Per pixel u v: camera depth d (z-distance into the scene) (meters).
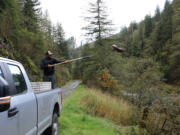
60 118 6.12
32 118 2.61
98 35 20.84
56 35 46.84
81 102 9.15
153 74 13.64
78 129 5.33
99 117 7.68
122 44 21.62
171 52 31.19
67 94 15.55
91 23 20.83
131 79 14.17
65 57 47.41
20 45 14.33
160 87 11.91
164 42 36.69
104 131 5.54
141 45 46.34
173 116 5.48
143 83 12.31
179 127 5.30
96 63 19.77
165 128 5.45
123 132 5.93
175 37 30.97
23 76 2.73
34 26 20.23
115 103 8.88
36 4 26.45
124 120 7.52
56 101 4.23
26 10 20.97
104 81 16.17
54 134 4.03
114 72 18.39
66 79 37.91
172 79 28.31
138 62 14.97
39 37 18.38
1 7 11.91
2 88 1.65
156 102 6.41
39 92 3.12
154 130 5.52
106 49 20.00
